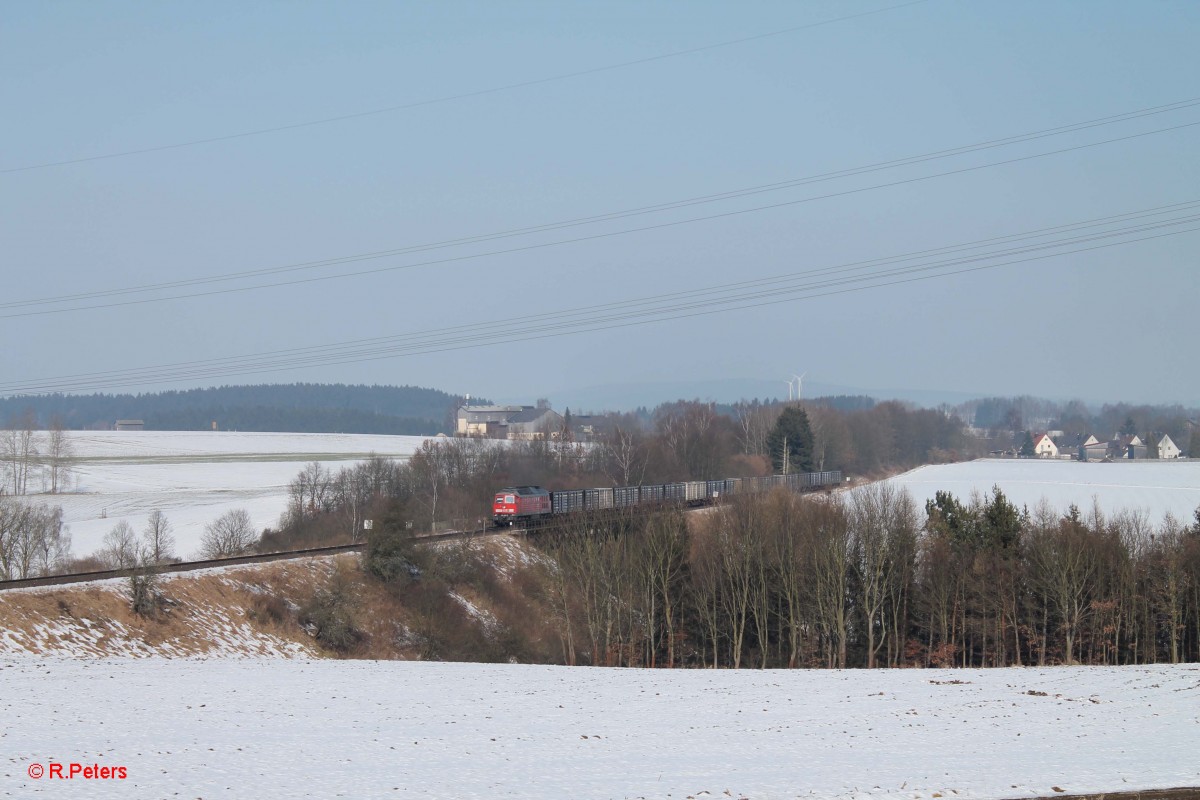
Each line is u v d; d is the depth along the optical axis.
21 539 109.81
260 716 47.94
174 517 157.00
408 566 98.69
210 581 82.81
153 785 34.56
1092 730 45.25
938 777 36.25
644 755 40.94
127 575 78.25
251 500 180.00
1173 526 104.19
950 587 99.50
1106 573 94.31
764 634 100.88
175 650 72.31
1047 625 98.75
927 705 53.91
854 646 107.12
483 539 115.88
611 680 66.31
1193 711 49.53
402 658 88.19
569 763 39.31
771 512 107.31
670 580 103.19
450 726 47.03
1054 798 32.97
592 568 99.62
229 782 35.28
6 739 40.72
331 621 85.75
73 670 59.62
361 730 45.41
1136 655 92.69
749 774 37.19
